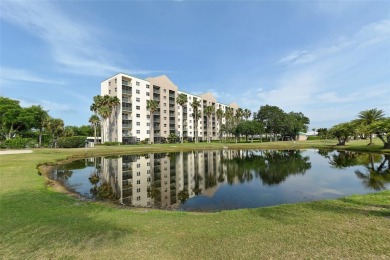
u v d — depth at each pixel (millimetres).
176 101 81938
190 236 6180
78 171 23156
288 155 39094
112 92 69625
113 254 5219
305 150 49406
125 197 13828
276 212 8273
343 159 32094
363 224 6609
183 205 12164
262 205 12211
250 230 6496
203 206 11984
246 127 82250
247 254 5043
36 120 59375
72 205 9883
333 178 19359
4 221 7508
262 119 97938
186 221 7570
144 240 5969
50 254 5277
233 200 13219
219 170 24250
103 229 6824
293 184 17406
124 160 32500
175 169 24938
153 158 35094
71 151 39438
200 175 21625
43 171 20781
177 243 5734
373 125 42406
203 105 107562
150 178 20203
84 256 5160
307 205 9086
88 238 6141
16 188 12359
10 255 5254
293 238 5809
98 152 39594
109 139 70500
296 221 7148
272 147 56188
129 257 5062
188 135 97438
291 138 110062
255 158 34812
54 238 6148
